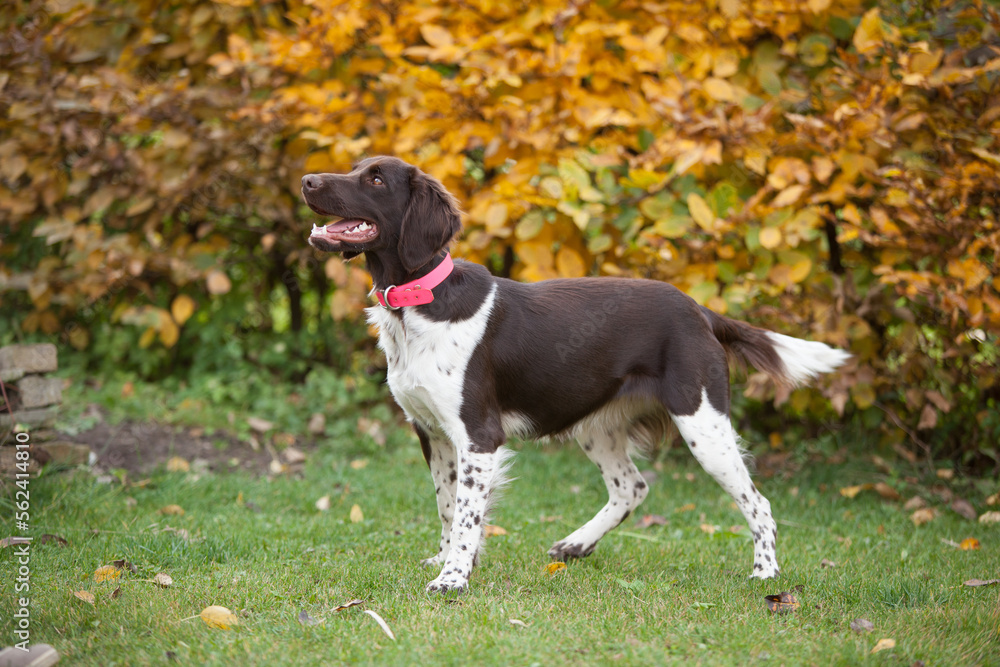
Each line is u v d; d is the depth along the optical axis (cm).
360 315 641
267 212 594
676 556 390
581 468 557
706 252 498
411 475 534
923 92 494
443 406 335
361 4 534
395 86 543
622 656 260
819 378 496
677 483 528
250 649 263
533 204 508
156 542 366
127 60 582
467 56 509
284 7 624
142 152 591
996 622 295
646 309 358
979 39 485
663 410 375
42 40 554
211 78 588
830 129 472
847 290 508
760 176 514
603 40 524
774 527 361
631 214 502
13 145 576
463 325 335
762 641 277
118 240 587
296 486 500
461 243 520
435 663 254
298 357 675
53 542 369
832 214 502
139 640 272
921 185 464
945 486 511
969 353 493
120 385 635
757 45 517
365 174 339
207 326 661
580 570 361
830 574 359
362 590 325
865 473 532
